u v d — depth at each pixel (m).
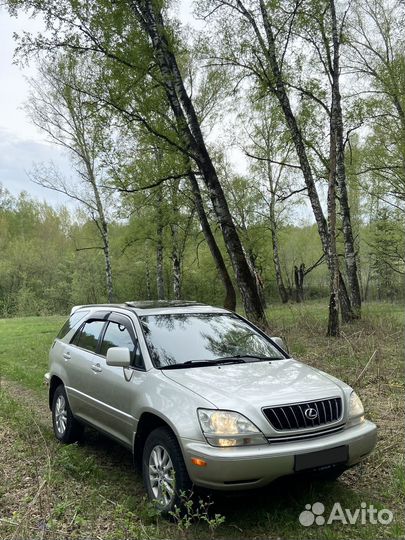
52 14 11.74
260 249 38.66
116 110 12.92
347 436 4.19
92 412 5.59
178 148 13.20
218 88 21.62
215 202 14.03
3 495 4.54
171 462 4.16
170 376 4.57
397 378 8.84
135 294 46.00
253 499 4.52
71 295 47.50
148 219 22.59
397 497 4.50
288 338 13.48
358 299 17.80
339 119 16.23
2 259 50.31
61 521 4.06
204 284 44.25
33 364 13.09
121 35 12.29
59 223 57.75
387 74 17.19
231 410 3.97
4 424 7.04
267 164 32.81
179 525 3.81
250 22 13.45
